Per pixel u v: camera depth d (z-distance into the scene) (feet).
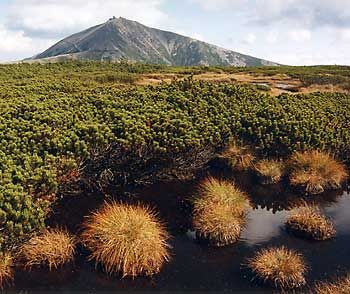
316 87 145.48
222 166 62.85
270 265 39.29
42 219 40.47
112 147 51.93
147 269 39.45
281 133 63.93
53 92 86.79
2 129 51.83
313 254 43.70
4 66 180.24
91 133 51.37
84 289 37.35
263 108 69.67
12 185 40.47
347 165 67.97
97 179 53.67
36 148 48.98
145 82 155.53
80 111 60.95
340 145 66.33
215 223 45.80
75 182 51.19
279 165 62.44
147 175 56.95
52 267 39.78
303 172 60.75
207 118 62.18
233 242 45.65
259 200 56.75
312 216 48.91
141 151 52.80
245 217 51.37
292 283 38.11
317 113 73.97
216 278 39.45
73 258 41.14
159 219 49.67
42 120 54.90
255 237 47.03
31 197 41.86
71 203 50.29
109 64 226.99
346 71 207.62
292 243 45.83
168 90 75.66
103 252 39.75
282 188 59.93
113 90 78.64
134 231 40.60
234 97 73.56
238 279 39.34
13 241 38.75
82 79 148.36
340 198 58.08
